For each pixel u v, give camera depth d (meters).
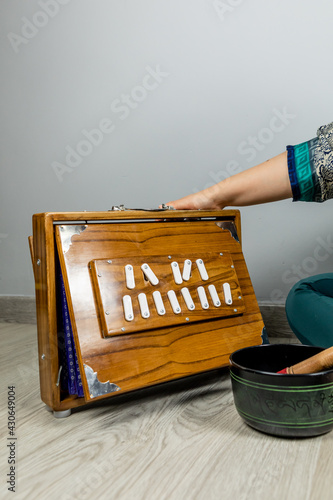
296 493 0.60
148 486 0.63
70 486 0.63
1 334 1.68
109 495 0.61
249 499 0.59
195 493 0.61
